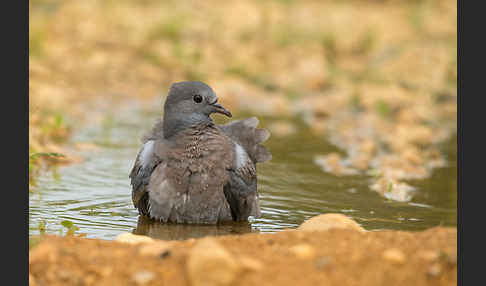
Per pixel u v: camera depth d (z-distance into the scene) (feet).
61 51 75.05
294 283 22.26
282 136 54.70
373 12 107.04
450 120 63.16
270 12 102.22
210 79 72.38
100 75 71.10
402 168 45.55
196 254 22.54
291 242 25.12
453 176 44.09
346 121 61.16
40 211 34.78
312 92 72.59
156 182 33.65
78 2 95.09
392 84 72.95
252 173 34.83
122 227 32.94
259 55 83.15
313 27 95.45
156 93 68.59
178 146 33.88
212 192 33.60
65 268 23.62
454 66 77.61
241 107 65.16
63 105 59.47
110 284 22.81
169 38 85.10
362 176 43.65
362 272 22.88
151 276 22.85
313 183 41.73
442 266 23.32
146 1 103.04
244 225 33.94
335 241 25.13
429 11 105.29
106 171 43.11
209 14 98.12
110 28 85.87
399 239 25.35
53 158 44.45
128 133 53.42
